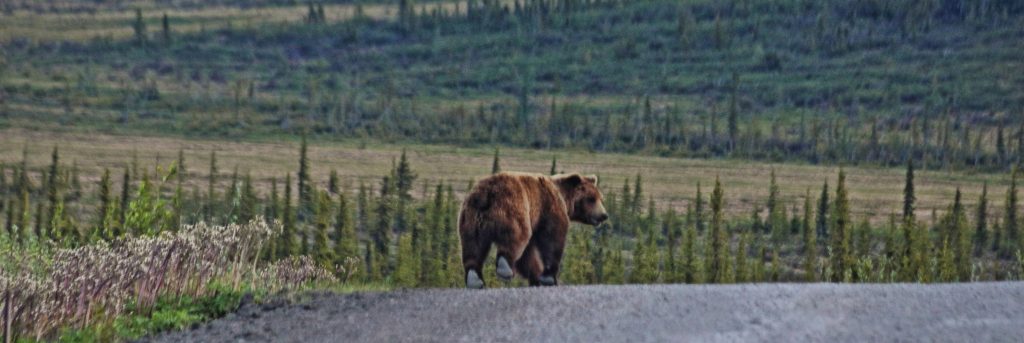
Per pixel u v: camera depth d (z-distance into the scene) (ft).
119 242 207.62
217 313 191.21
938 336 152.97
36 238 234.38
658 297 182.09
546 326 163.02
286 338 166.61
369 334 164.86
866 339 150.82
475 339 156.97
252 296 200.23
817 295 182.50
